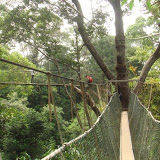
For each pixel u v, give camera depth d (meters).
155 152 3.10
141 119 5.01
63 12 9.66
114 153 4.30
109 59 22.33
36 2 9.59
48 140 10.30
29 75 13.54
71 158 2.06
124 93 10.75
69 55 11.30
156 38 13.36
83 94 3.07
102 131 3.54
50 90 2.01
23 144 9.22
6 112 9.97
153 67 15.16
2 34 10.27
